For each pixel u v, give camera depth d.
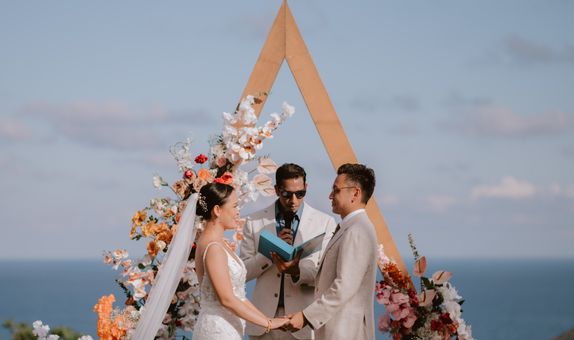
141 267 5.32
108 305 5.12
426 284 5.37
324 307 4.60
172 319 5.37
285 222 5.49
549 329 79.94
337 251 4.70
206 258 4.55
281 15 5.97
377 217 5.87
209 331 4.49
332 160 5.88
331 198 4.83
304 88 5.93
